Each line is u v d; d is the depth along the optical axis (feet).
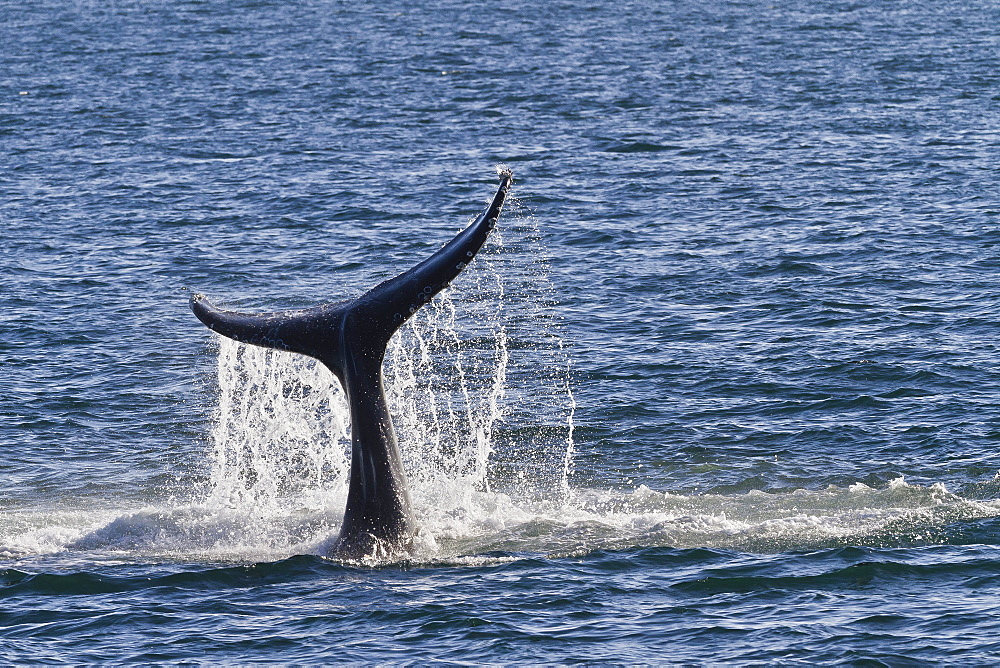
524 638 206.39
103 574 234.79
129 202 597.52
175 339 408.26
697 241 513.04
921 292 436.35
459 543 245.04
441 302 435.53
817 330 400.67
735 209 565.12
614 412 337.93
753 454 307.37
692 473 297.12
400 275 231.71
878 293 437.17
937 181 607.78
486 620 212.43
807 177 624.18
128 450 321.73
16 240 533.14
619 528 251.19
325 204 585.22
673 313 422.82
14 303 447.42
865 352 376.68
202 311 233.35
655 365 373.40
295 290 463.01
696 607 216.74
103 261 501.15
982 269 461.78
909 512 254.47
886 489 268.41
